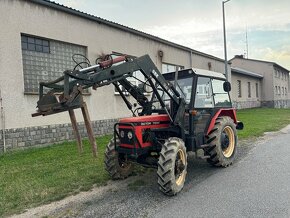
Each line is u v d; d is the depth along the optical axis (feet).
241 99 98.58
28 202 14.79
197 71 19.63
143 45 47.75
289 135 35.17
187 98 19.11
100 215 13.05
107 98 39.81
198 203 13.89
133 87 17.85
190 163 22.04
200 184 16.85
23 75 30.04
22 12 29.63
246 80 103.55
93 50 38.04
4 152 27.61
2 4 27.86
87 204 14.43
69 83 13.47
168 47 54.95
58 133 32.71
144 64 16.19
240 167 20.29
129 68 15.42
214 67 74.02
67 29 34.58
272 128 41.39
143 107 19.06
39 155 25.95
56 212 13.58
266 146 27.91
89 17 36.86
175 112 17.88
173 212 12.98
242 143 29.91
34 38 31.55
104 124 39.32
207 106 20.38
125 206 13.96
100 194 15.79
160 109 18.56
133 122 16.21
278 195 14.35
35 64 31.60
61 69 34.45
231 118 23.07
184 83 19.56
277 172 18.44
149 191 16.01
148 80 16.51
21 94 29.30
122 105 42.09
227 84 22.04
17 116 28.91
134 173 19.39
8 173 20.01
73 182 17.74
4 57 27.96
